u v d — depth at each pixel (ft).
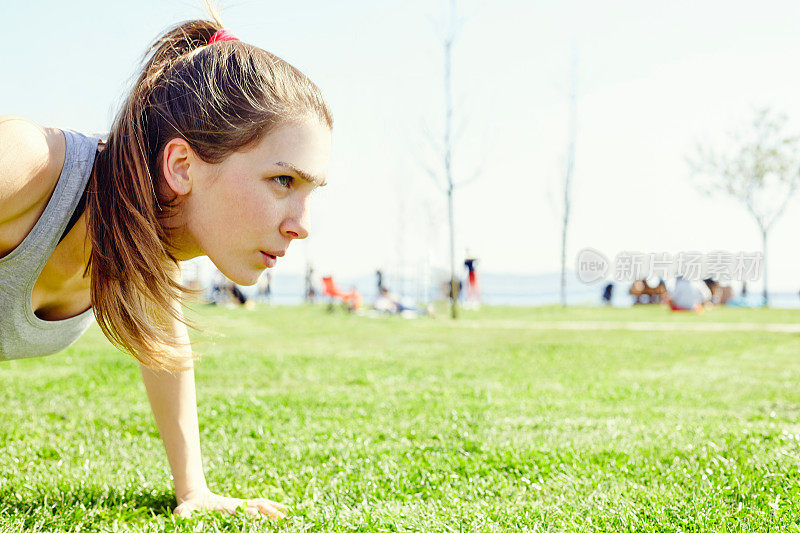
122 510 8.27
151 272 5.20
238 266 5.03
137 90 5.11
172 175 4.94
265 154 4.84
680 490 8.82
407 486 9.57
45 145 5.35
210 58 5.03
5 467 10.03
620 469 10.21
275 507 8.20
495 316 71.87
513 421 14.90
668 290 97.45
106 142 5.75
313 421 15.05
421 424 14.64
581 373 25.40
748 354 33.14
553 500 8.81
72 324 6.92
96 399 17.49
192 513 7.77
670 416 15.76
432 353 33.14
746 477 9.23
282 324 52.70
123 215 5.17
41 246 5.60
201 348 30.99
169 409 8.02
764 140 93.09
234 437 13.02
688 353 33.53
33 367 23.20
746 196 93.86
